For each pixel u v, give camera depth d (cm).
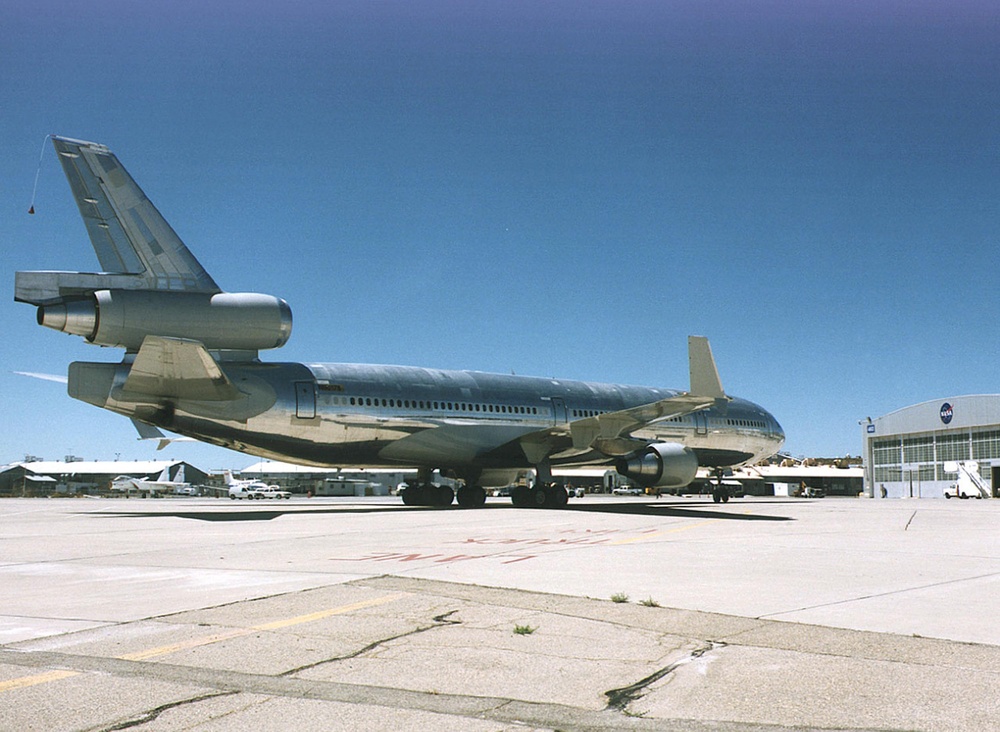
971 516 2527
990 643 634
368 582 925
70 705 478
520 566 1085
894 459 7525
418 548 1334
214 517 2364
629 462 2916
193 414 2445
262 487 7044
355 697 499
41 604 795
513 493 3064
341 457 2798
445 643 633
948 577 1002
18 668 557
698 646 624
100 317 2141
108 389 2264
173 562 1135
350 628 684
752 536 1627
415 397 2892
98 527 1905
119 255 2225
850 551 1313
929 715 466
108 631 669
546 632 671
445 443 2916
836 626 696
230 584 921
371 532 1694
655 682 531
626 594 857
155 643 629
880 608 782
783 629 683
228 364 2580
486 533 1664
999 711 472
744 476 9169
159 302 2209
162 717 459
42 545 1407
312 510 2956
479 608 770
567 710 478
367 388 2792
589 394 3416
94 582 947
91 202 2206
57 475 10281
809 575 1013
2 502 4697
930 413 7019
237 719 457
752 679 536
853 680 533
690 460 2980
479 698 499
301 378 2673
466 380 3084
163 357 2080
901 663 573
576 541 1480
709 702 491
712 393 2672
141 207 2258
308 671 554
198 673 547
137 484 8519
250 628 682
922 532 1767
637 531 1742
